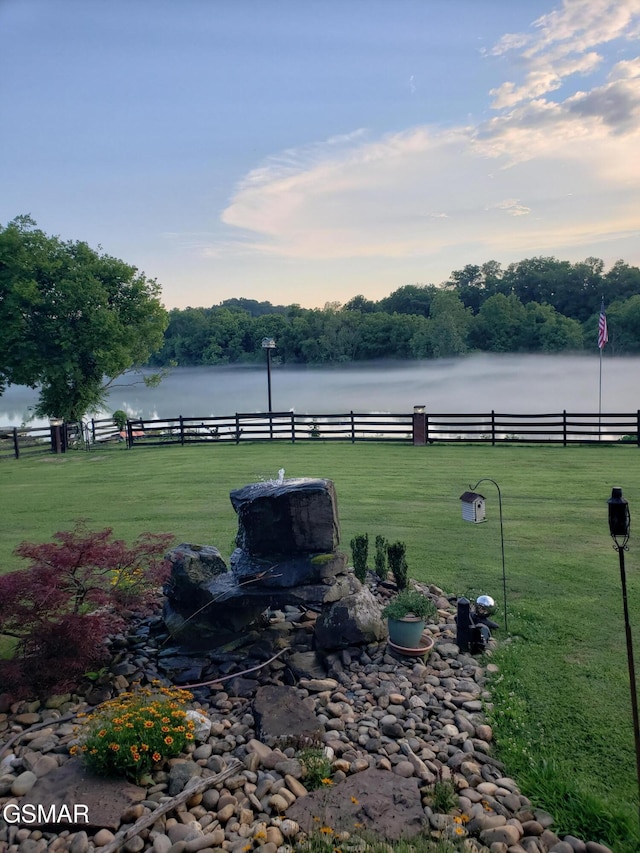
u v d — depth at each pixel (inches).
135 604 219.5
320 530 233.9
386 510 436.5
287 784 153.7
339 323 3705.7
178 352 4097.0
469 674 213.0
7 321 961.5
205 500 484.4
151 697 188.1
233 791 152.3
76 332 996.6
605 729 176.7
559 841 137.3
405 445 765.9
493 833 136.3
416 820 139.6
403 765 160.2
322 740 174.2
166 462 695.1
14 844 135.0
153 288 1100.5
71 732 177.5
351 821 140.0
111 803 144.1
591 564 317.4
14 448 805.9
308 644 232.8
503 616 256.1
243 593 224.2
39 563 230.4
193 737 167.9
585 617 253.1
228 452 749.9
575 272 3937.0
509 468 592.1
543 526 389.4
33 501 500.4
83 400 1064.8
